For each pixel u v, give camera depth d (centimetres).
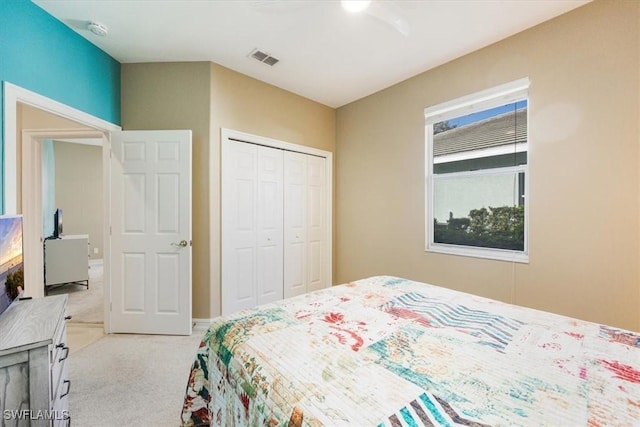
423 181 294
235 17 208
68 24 213
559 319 133
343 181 388
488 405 75
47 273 386
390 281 202
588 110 192
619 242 182
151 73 273
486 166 253
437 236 291
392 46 246
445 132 282
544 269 214
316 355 102
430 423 68
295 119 349
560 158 205
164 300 263
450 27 218
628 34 176
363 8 160
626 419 69
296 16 207
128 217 262
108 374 196
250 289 312
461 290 264
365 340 113
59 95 208
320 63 276
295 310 145
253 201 316
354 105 369
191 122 276
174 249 263
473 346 108
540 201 215
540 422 68
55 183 543
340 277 394
